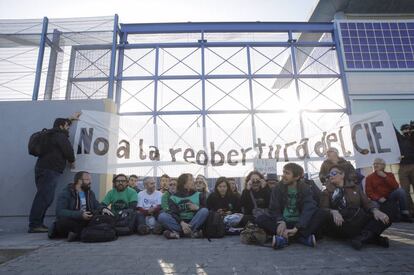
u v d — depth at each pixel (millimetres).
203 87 9617
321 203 3744
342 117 9289
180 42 10203
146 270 2490
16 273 2434
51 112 5543
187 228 3982
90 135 5469
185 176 4469
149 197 5137
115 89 9469
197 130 6957
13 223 4957
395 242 3502
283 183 3707
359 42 9914
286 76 9734
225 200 5062
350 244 3354
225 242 3676
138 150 6359
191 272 2422
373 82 9422
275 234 3475
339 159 4984
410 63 9656
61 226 3934
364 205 3477
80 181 4367
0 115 5477
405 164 6094
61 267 2590
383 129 6262
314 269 2441
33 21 9469
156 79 9609
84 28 9562
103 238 3750
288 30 10305
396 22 10172
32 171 5227
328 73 10164
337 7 11586
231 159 6891
